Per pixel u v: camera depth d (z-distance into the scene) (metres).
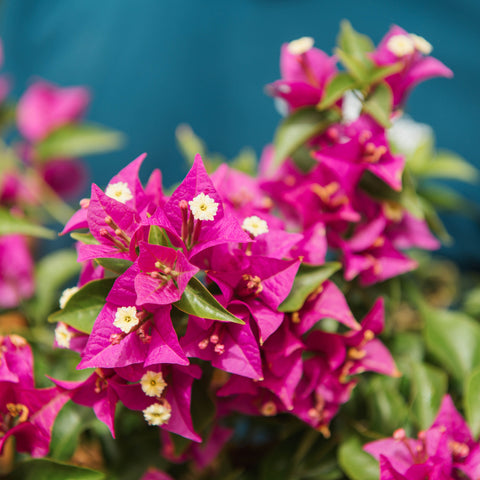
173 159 0.92
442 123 0.85
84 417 0.60
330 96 0.60
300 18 0.88
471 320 0.63
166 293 0.55
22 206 0.73
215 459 0.64
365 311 0.63
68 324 0.56
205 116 0.91
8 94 0.96
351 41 0.62
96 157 0.94
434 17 0.86
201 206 0.55
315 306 0.58
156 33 0.90
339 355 0.58
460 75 0.85
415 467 0.57
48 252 0.87
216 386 0.60
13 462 0.60
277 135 0.62
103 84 0.92
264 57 0.88
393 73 0.61
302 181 0.63
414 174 0.68
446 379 0.62
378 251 0.62
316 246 0.59
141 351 0.55
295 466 0.62
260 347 0.57
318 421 0.59
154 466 0.63
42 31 0.95
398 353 0.64
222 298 0.56
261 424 0.64
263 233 0.58
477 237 0.84
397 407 0.61
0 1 0.96
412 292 0.65
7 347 0.59
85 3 0.94
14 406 0.59
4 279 0.69
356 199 0.62
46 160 0.76
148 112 0.92
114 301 0.55
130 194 0.57
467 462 0.58
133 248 0.55
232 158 0.90
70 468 0.58
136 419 0.63
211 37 0.89
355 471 0.59
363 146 0.61
